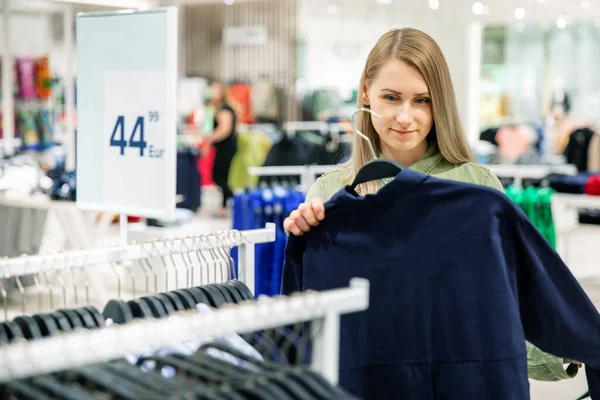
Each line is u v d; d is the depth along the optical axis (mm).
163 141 2479
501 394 1857
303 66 11695
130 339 1242
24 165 6363
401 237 1881
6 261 1825
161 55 2467
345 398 1296
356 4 10109
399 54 2105
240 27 12320
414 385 1890
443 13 9992
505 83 11711
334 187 2309
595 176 7805
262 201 5547
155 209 2520
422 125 2156
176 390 1289
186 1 11703
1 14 8148
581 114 11711
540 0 8938
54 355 1171
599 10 9695
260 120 11797
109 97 2609
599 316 1914
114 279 6398
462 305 1869
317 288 1917
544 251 1901
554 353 1967
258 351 1842
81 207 2721
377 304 1891
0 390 1286
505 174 7332
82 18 2656
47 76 8453
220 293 1908
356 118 2303
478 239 1863
